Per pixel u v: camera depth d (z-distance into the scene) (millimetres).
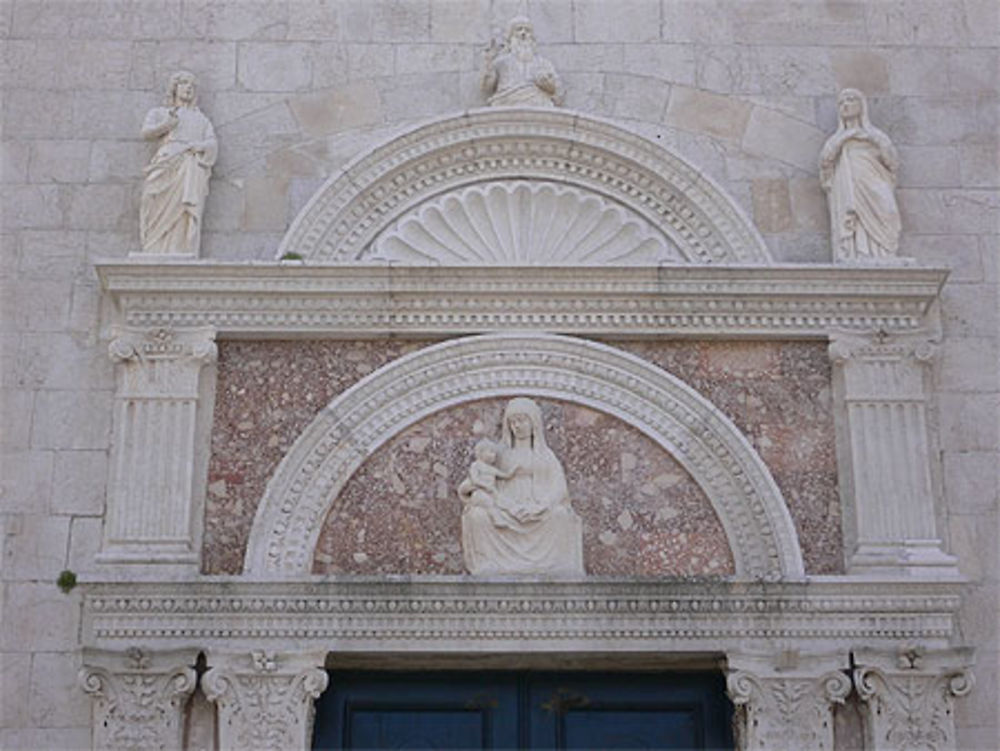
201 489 12047
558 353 12461
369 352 12562
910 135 13500
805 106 13578
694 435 12266
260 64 13562
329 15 13750
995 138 13516
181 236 12656
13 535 11953
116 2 13750
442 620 11492
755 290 12531
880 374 12438
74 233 12906
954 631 11891
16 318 12594
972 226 13188
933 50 13836
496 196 13109
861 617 11602
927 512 12008
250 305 12445
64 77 13461
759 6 13938
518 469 11969
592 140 13141
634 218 13133
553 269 12445
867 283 12578
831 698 11422
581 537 11891
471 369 12422
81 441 12242
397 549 11984
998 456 12422
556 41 13742
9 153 13156
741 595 11547
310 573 11828
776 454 12344
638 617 11516
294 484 11992
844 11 13945
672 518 12125
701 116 13516
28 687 11555
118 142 13258
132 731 11203
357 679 11852
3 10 13664
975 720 11648
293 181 13148
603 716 11867
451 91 13531
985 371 12688
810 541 12078
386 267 12406
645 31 13797
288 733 11273
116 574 11406
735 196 13234
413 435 12305
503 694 11906
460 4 13852
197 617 11430
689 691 11930
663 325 12547
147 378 12211
